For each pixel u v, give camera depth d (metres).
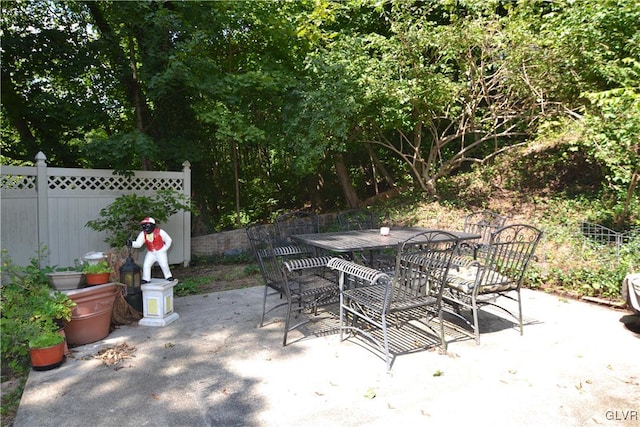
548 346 2.92
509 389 2.31
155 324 3.45
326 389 2.32
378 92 5.71
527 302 4.03
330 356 2.78
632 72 4.32
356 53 6.11
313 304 3.30
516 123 6.52
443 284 2.84
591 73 5.01
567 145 6.66
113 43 6.00
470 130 6.63
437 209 6.90
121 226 4.99
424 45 5.58
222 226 8.43
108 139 5.08
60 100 6.13
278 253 3.90
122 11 5.37
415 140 7.43
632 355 2.76
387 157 8.95
